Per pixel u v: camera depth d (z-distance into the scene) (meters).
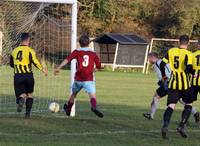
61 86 54.62
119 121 28.80
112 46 96.12
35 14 48.59
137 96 47.88
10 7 50.53
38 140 21.67
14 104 37.22
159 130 25.69
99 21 109.81
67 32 64.62
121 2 111.62
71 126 26.09
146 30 112.19
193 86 27.11
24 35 28.47
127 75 83.19
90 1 108.12
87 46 27.48
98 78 73.50
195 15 110.00
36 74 66.38
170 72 25.03
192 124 28.91
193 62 26.98
